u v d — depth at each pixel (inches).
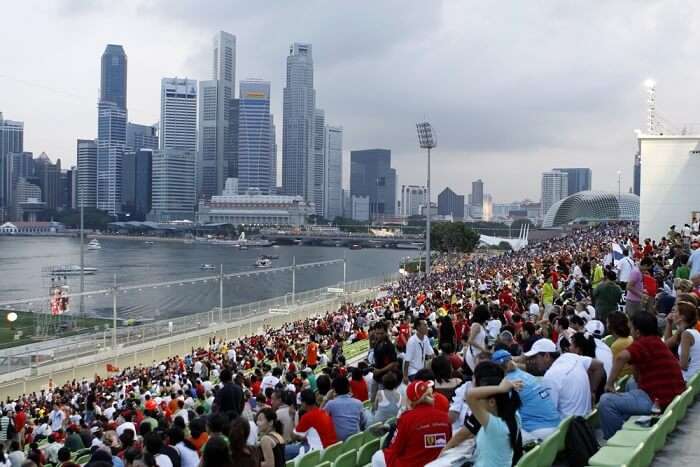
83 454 828.0
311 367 1422.2
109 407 1322.6
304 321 3041.3
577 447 424.2
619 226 5027.1
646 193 2272.4
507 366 459.5
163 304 5871.1
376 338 834.8
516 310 1161.4
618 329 549.3
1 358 2161.7
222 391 569.3
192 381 1428.4
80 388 1779.0
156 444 522.9
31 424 1279.5
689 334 543.5
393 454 402.3
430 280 3878.0
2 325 3531.0
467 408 441.4
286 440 586.2
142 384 1649.9
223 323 3006.9
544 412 450.3
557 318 756.0
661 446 433.1
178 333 2748.5
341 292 4151.1
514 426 336.5
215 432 454.3
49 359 2225.6
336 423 561.9
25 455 820.6
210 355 2037.4
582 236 4461.1
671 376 475.8
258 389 1003.9
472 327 675.4
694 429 470.0
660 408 473.4
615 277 925.2
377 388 630.5
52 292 3971.5
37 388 2042.3
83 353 2330.2
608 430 471.8
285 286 7795.3
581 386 470.9
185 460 539.2
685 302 553.9
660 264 1270.9
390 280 4909.0
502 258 4505.4
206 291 7052.2
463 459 364.2
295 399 619.8
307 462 482.3
